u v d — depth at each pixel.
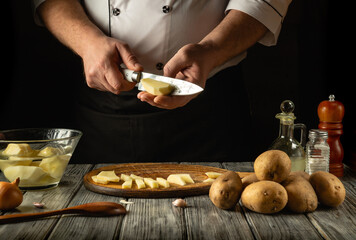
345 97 2.20
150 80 1.25
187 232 0.92
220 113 1.78
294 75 2.67
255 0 1.51
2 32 2.35
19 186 1.19
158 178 1.22
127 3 1.57
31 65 2.54
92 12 1.62
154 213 1.03
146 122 1.77
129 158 1.82
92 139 1.85
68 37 1.52
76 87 1.88
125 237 0.90
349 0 2.18
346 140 1.98
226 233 0.92
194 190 1.15
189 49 1.34
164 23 1.56
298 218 1.00
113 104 1.77
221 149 1.81
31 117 2.58
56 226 0.94
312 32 2.60
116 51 1.41
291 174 1.08
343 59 2.25
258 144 2.75
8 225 0.95
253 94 2.71
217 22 1.63
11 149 1.17
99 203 1.04
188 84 1.21
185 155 1.81
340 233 0.92
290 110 1.31
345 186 1.27
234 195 1.03
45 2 1.58
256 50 2.67
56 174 1.20
